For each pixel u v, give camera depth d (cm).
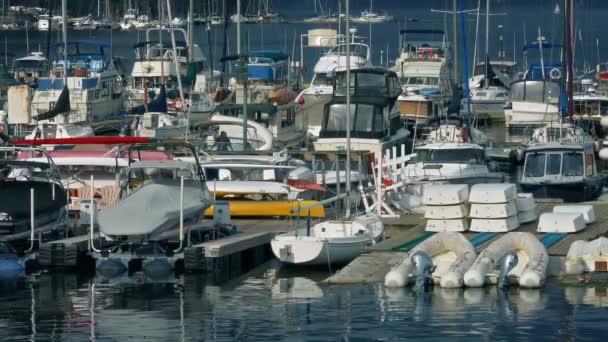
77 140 6338
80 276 4681
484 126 10594
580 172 6588
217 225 5059
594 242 4484
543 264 4297
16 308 4088
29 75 11344
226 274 4716
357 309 3959
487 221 5006
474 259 4409
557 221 4978
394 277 4262
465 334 3603
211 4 15825
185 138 7006
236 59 9369
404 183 5788
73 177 5925
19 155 6450
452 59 11431
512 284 4272
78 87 8850
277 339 3597
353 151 7162
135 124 8250
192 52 10569
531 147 6738
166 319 3891
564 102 8488
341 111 7281
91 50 16662
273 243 4716
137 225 4672
